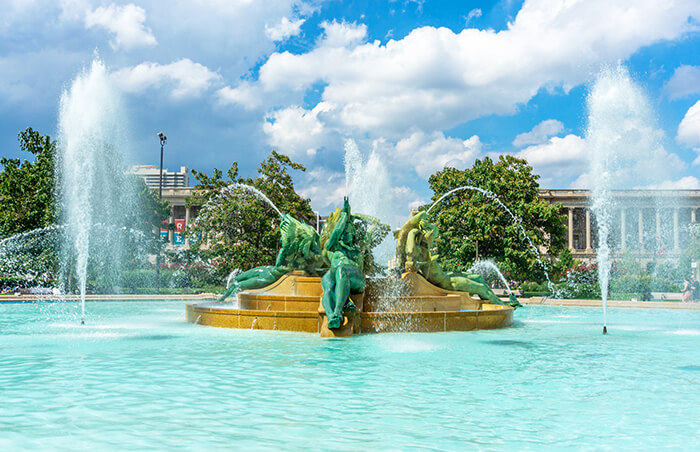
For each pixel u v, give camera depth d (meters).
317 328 16.23
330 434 6.53
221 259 43.31
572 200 96.38
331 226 19.53
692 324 20.78
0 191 44.16
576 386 9.33
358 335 15.82
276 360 11.55
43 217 41.31
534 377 10.09
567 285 42.00
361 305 17.12
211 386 9.01
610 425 7.02
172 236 68.38
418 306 18.25
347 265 16.72
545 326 19.72
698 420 7.29
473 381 9.66
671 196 77.19
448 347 13.86
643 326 19.92
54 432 6.51
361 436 6.47
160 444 6.12
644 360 12.19
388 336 15.73
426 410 7.67
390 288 18.47
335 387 9.04
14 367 10.54
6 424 6.81
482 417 7.35
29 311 25.09
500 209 42.12
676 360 12.20
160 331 16.52
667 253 60.84
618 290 41.06
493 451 6.01
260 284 19.62
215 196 44.41
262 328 16.86
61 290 38.31
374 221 21.47
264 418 7.19
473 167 45.50
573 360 12.09
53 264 40.56
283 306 17.67
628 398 8.48
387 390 8.87
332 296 15.83
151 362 11.18
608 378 10.06
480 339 15.54
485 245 43.31
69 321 19.86
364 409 7.68
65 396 8.23
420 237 19.62
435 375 10.16
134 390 8.67
